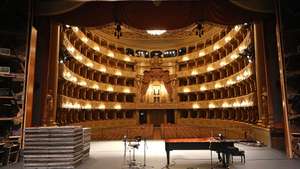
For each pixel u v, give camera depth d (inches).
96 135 1068.5
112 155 553.6
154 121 1624.0
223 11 575.8
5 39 474.0
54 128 407.2
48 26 600.4
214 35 1400.1
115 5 580.1
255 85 846.5
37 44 597.3
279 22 492.7
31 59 498.9
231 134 1045.8
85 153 489.1
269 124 642.8
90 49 1315.2
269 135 641.0
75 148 414.6
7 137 442.9
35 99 590.6
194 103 1455.5
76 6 533.3
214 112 1390.3
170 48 1608.0
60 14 575.8
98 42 1433.3
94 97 1393.9
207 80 1467.8
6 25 477.7
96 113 1384.1
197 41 1519.4
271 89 637.3
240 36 1080.8
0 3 477.4
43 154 399.5
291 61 480.1
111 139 1045.8
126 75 1560.0
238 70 1114.7
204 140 451.8
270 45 636.7
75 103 1078.4
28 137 402.9
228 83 1198.3
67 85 1035.9
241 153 434.0
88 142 510.6
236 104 1107.9
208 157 512.1
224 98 1310.3
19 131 456.4
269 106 640.4
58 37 741.9
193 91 1489.9
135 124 1552.7
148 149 653.3
